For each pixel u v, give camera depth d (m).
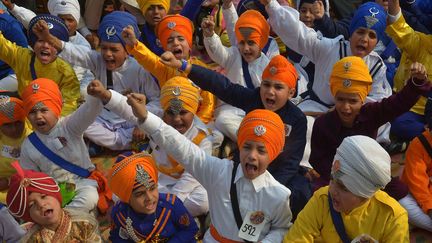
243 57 6.27
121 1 8.10
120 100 4.47
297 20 6.15
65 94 6.11
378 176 3.72
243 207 4.22
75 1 7.10
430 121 4.95
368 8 6.00
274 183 4.24
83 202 5.04
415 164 4.98
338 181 3.83
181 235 4.43
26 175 4.07
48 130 5.08
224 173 4.28
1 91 6.41
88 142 6.14
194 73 4.96
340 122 5.02
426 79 4.62
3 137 5.43
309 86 6.52
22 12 7.08
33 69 6.14
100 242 4.25
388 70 6.93
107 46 6.11
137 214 4.33
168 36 6.19
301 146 4.89
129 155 4.24
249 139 4.14
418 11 7.32
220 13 7.71
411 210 4.96
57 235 4.12
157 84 6.27
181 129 5.25
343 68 4.94
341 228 3.96
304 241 4.04
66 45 6.14
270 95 4.86
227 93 5.05
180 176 5.25
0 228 4.62
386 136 6.03
